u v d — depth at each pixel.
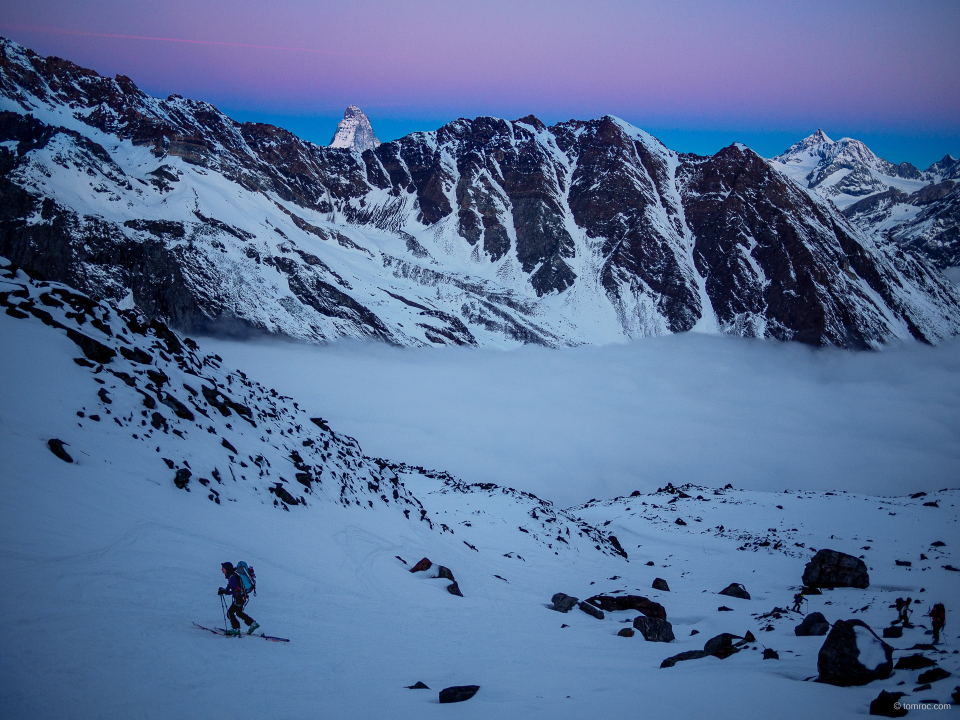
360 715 11.41
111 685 10.91
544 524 49.81
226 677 12.17
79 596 13.72
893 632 22.55
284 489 25.83
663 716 11.97
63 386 20.92
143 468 20.45
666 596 36.41
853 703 12.82
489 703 12.48
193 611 15.11
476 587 29.23
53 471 17.56
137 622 13.54
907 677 14.51
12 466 16.77
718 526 59.66
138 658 12.02
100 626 12.82
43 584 13.60
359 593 21.56
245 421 29.73
